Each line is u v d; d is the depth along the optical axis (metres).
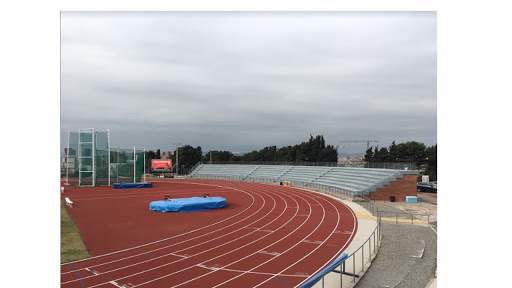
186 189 47.28
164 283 12.73
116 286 12.45
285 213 27.92
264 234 20.39
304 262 15.12
